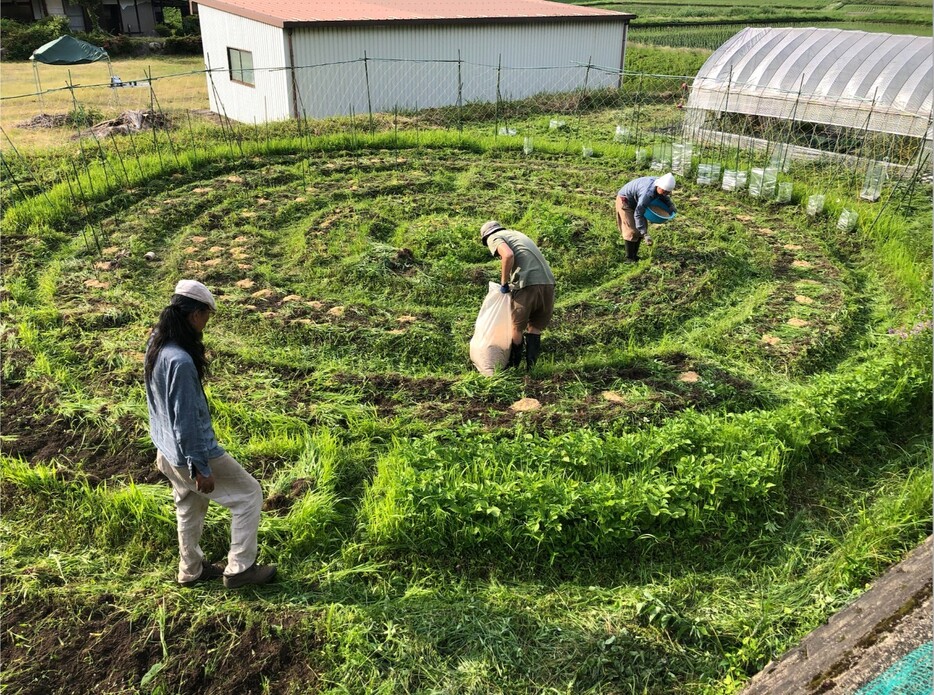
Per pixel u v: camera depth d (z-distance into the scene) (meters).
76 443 5.58
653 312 7.85
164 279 8.59
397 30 18.38
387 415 6.02
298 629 3.99
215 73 20.06
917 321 7.34
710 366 6.85
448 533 4.60
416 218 10.56
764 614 4.20
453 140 14.62
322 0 21.05
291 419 5.80
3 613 4.06
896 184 12.04
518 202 11.32
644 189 8.53
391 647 3.89
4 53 32.25
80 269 8.77
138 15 41.56
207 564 4.35
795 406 5.74
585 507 4.60
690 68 24.08
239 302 7.86
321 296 8.11
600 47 22.92
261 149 13.49
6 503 4.89
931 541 4.51
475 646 3.93
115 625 4.01
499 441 5.64
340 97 18.23
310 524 4.64
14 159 12.81
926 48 13.78
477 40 20.02
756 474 4.98
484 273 8.60
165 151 13.26
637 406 6.08
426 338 7.11
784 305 8.10
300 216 10.66
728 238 9.99
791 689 3.56
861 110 13.52
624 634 4.02
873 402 5.90
